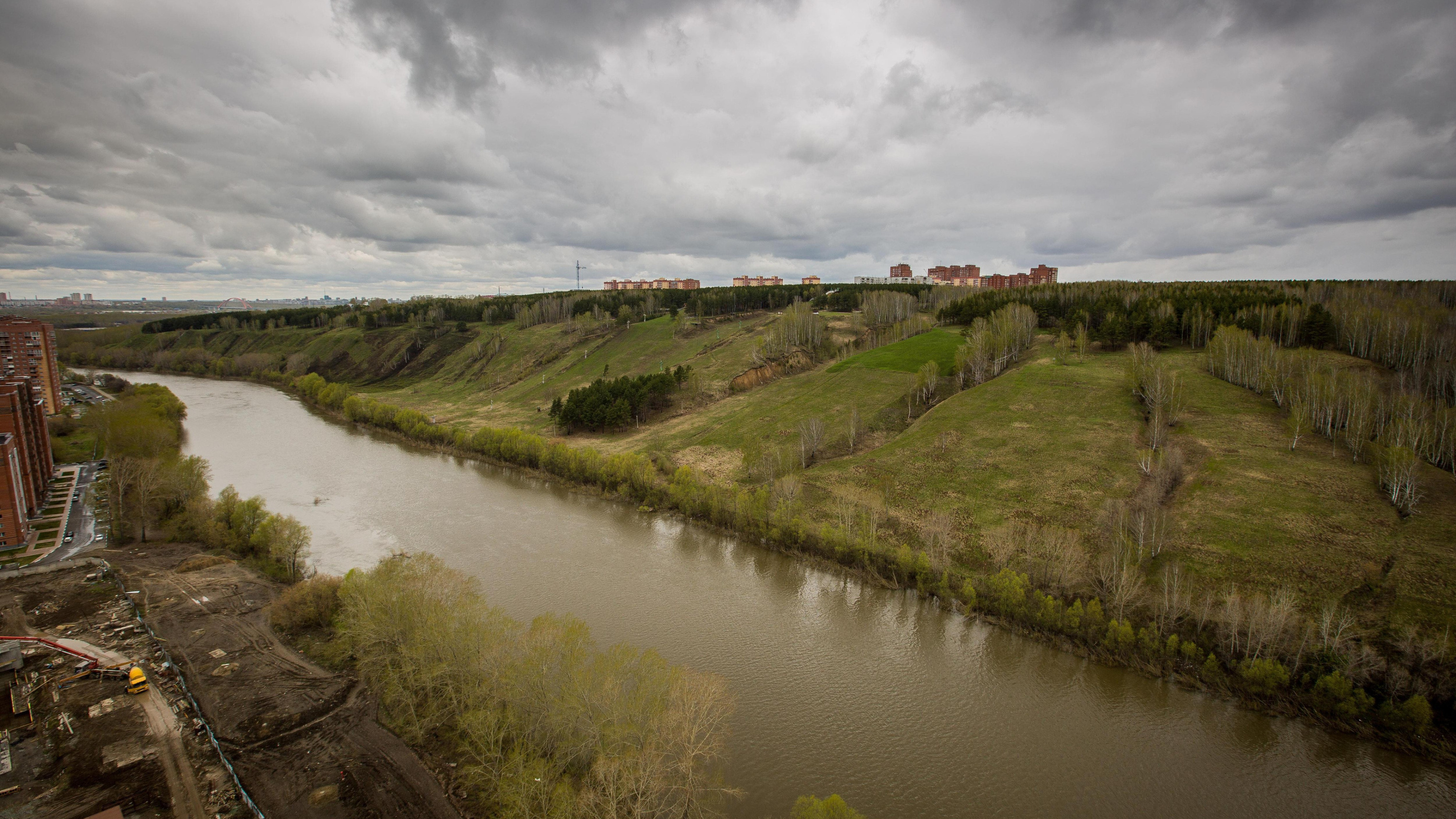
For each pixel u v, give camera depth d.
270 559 78.38
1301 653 54.44
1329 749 49.56
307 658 59.31
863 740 51.12
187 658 58.97
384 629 52.16
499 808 41.59
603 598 73.00
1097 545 73.25
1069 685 57.72
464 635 48.69
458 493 110.62
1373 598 58.47
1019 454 95.19
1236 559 66.19
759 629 66.75
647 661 43.44
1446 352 95.69
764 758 48.91
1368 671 52.25
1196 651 58.00
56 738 48.62
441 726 49.84
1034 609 65.12
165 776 45.09
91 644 60.94
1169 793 46.25
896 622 68.19
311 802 43.12
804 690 57.03
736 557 84.25
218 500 93.38
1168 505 77.00
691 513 97.06
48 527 90.44
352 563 80.75
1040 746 50.66
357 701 53.34
